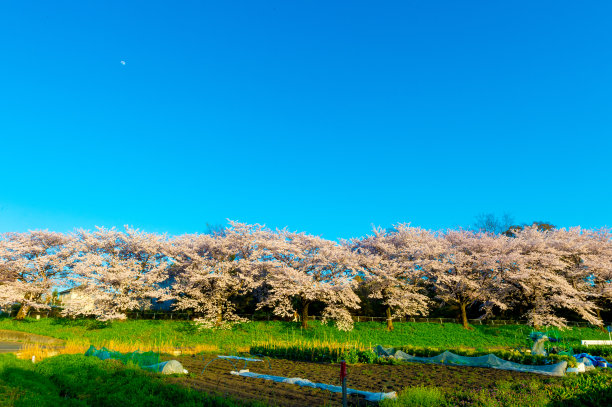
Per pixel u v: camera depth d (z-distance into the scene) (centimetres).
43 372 1202
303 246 3897
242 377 1343
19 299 3506
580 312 3591
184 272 3831
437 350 1948
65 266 3831
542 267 3788
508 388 1038
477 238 4266
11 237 3862
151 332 3134
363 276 3769
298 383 1226
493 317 4197
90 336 2933
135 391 994
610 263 3853
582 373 1282
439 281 3812
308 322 3641
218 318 3450
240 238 3688
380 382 1284
